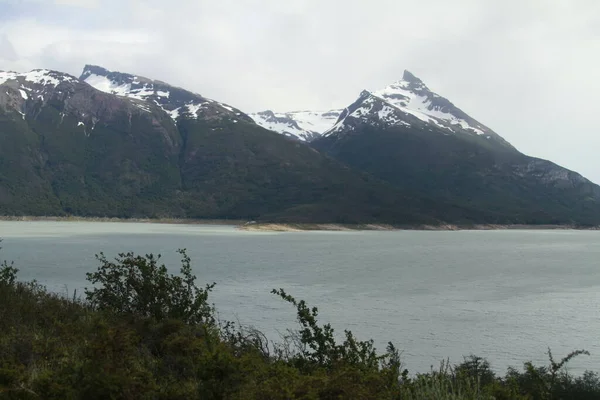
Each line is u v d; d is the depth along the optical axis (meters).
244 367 8.78
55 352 9.71
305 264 78.88
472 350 28.38
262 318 34.56
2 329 10.98
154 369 9.57
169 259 82.31
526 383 12.87
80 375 7.88
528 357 26.95
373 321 35.69
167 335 11.49
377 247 127.75
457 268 77.62
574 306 43.59
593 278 65.75
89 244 115.12
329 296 46.97
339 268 74.00
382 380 8.75
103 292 14.45
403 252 111.00
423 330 33.19
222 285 52.28
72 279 49.91
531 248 134.00
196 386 8.76
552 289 54.97
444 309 41.25
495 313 39.84
